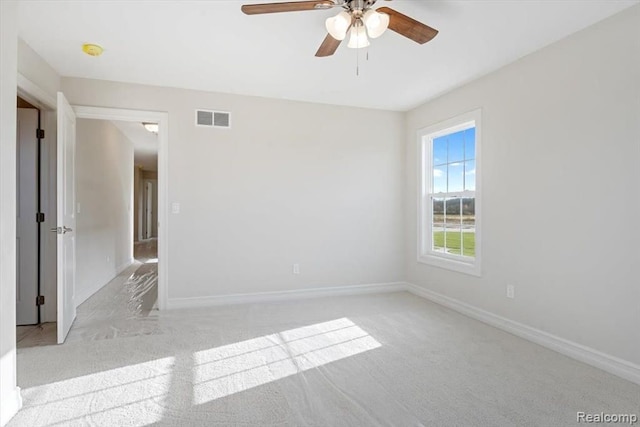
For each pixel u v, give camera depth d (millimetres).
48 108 3256
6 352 1806
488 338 2936
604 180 2375
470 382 2199
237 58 3020
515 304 3035
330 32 1992
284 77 3443
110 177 5293
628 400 2000
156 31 2566
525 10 2293
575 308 2555
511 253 3080
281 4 1858
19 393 1911
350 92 3867
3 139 1802
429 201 4309
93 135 4520
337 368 2383
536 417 1840
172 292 3744
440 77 3426
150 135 6316
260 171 4020
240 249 3951
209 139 3840
